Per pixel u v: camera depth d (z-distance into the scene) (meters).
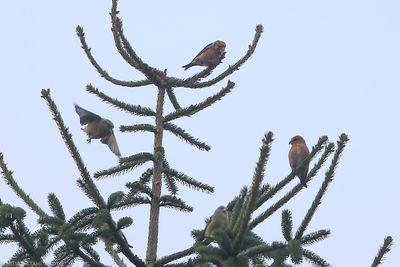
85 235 11.86
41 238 11.95
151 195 13.57
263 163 9.86
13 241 11.55
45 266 11.68
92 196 11.84
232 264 10.10
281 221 10.95
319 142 11.44
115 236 12.02
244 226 10.13
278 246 10.77
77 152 11.71
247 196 10.52
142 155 13.80
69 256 11.91
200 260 10.61
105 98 14.62
